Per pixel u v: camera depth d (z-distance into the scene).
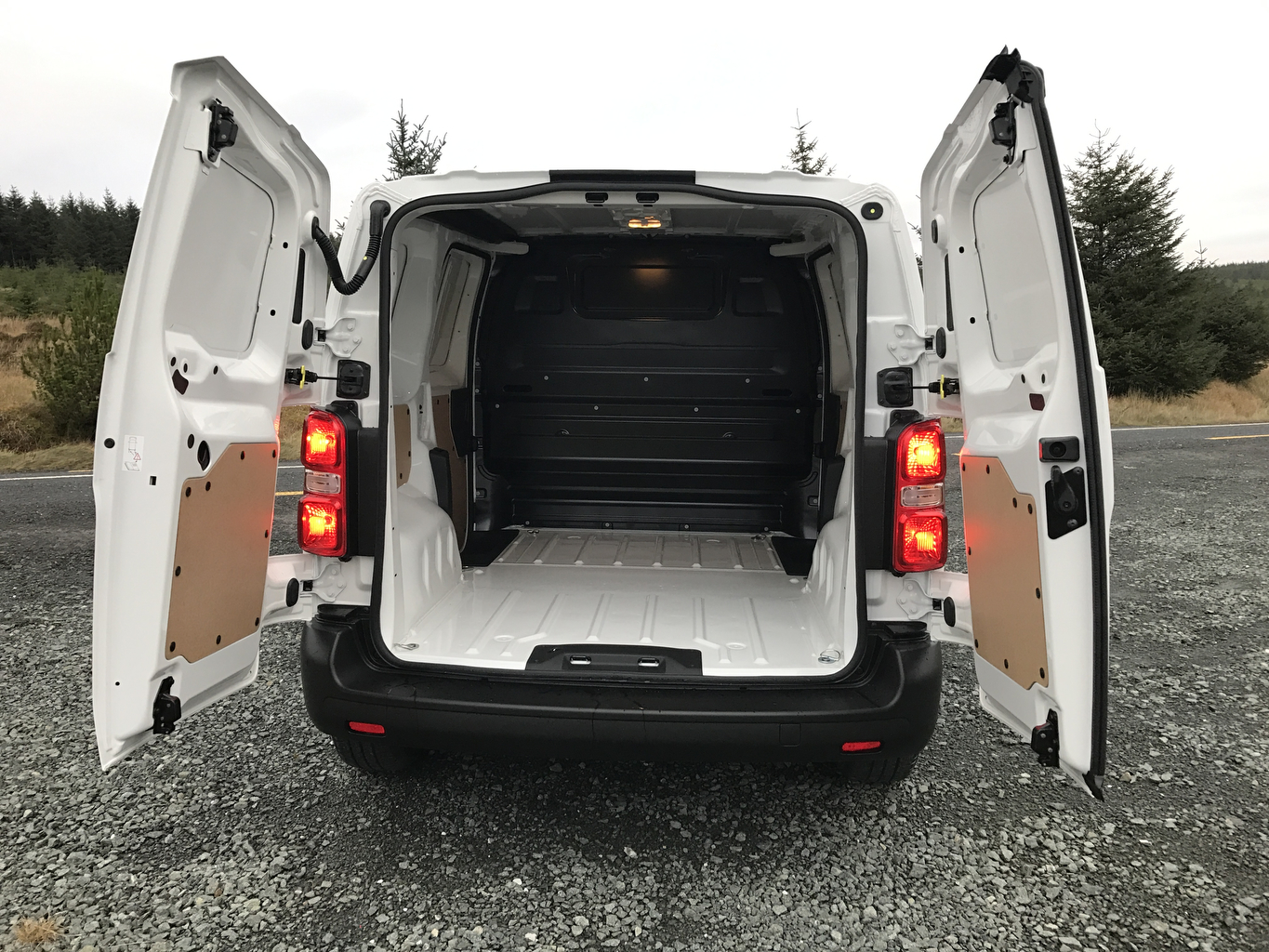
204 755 3.14
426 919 2.21
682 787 2.93
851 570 2.57
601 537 4.45
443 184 2.50
